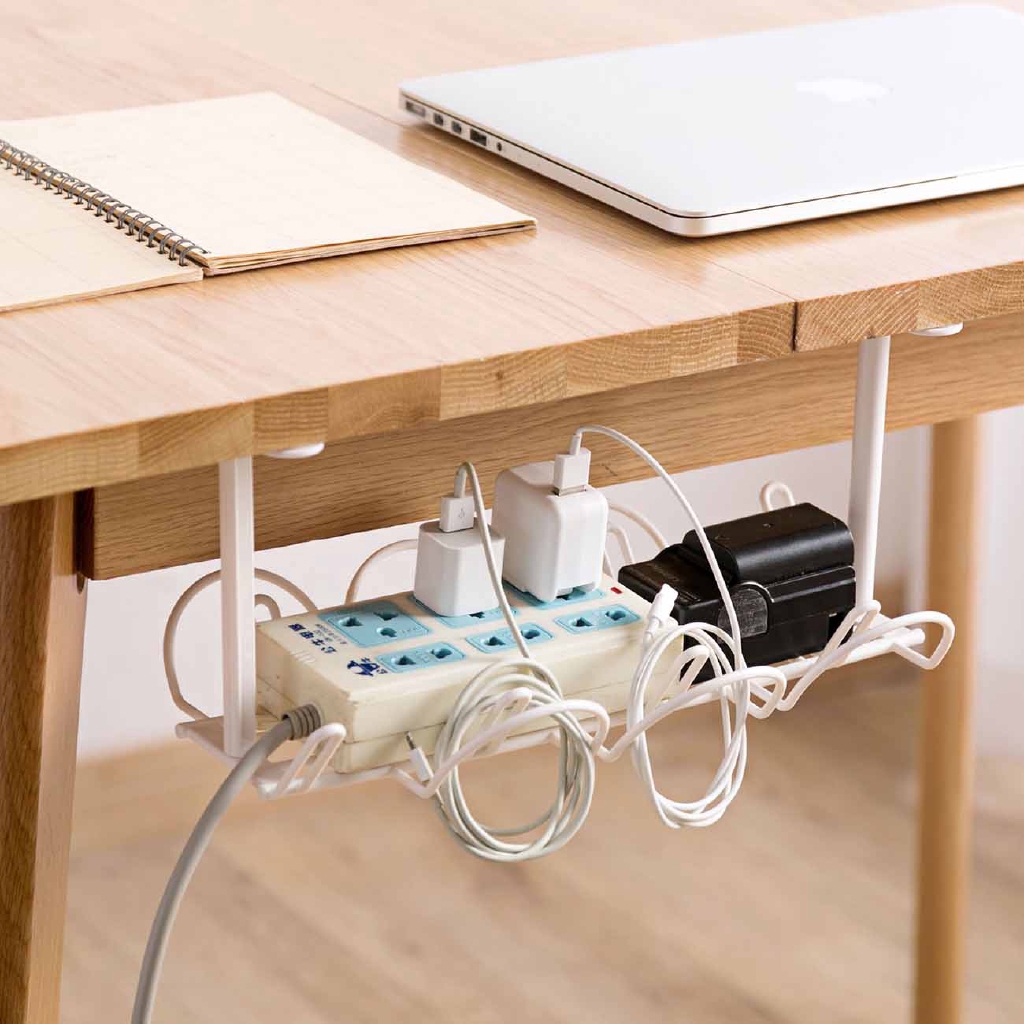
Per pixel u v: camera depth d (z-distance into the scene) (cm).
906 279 102
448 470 120
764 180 113
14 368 86
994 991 248
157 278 98
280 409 85
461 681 105
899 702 315
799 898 268
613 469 127
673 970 252
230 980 244
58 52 157
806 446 137
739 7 180
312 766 101
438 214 111
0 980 111
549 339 92
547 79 138
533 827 112
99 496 106
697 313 96
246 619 104
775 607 118
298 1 181
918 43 149
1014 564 286
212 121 131
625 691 112
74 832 268
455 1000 243
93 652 257
